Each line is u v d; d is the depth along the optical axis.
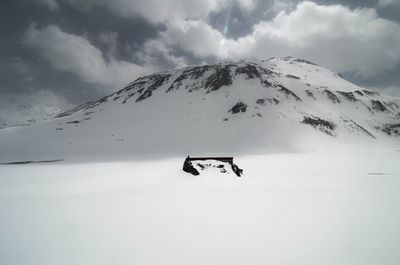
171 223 11.51
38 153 80.38
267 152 79.25
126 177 31.03
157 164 48.28
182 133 99.25
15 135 113.00
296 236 10.02
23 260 8.41
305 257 8.40
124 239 9.87
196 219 12.03
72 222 11.77
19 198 16.72
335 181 27.44
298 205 14.42
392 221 11.66
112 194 17.53
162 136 98.19
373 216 12.41
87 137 102.12
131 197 16.39
